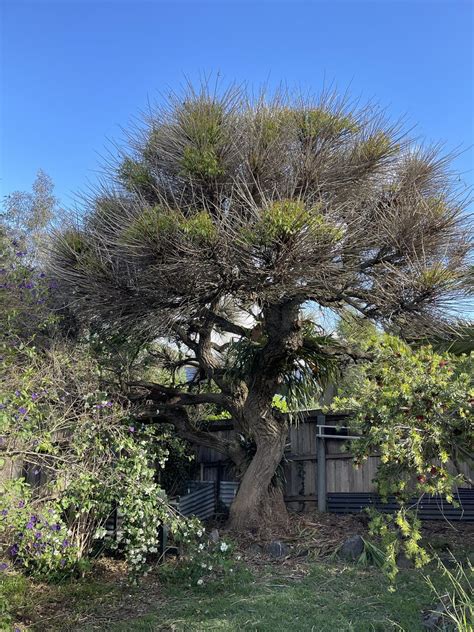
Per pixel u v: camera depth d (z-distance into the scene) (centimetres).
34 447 512
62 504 516
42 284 714
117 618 495
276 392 841
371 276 689
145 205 679
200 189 703
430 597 482
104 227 727
